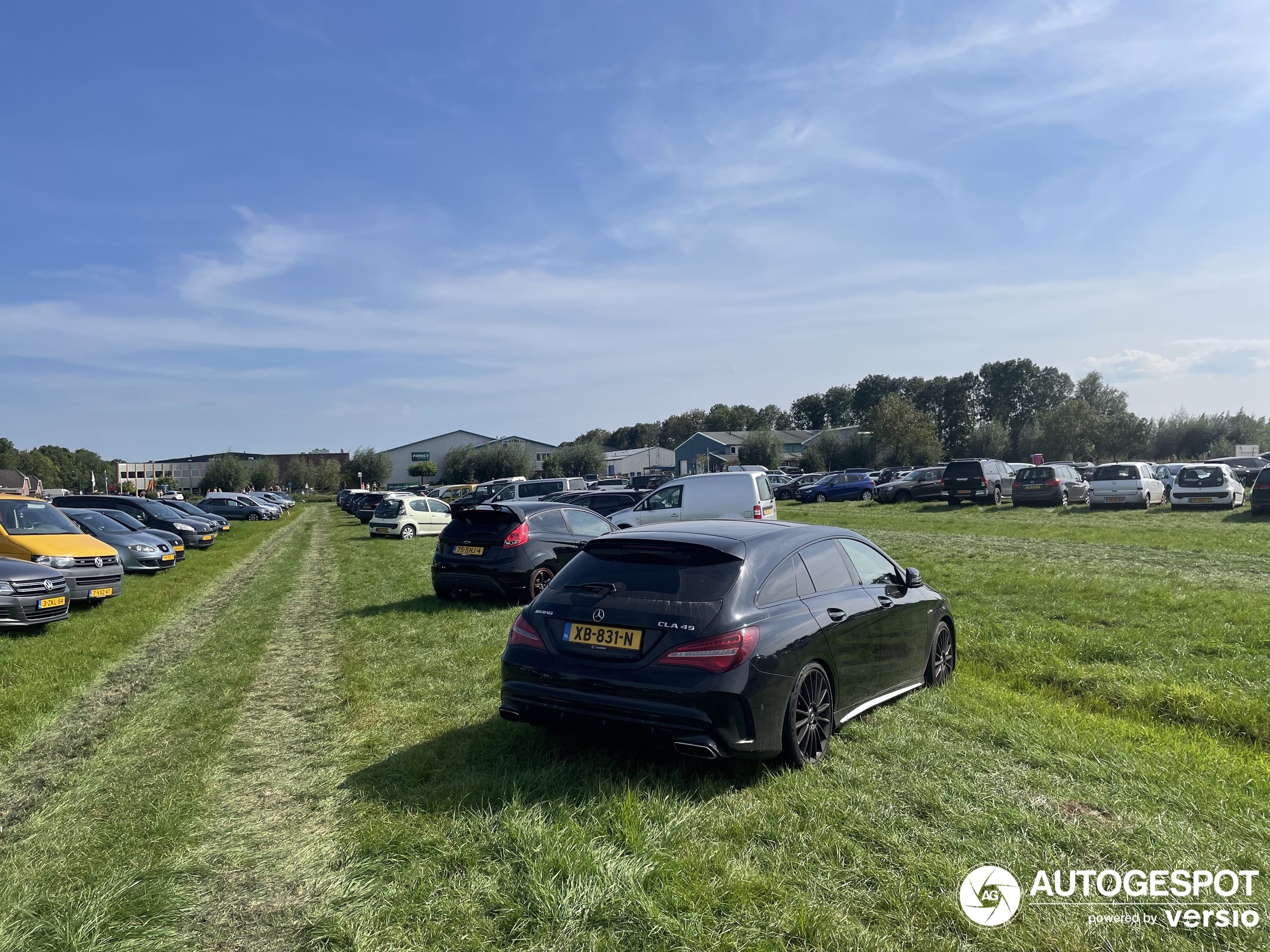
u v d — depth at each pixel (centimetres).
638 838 345
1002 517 2444
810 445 7169
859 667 494
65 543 1116
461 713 561
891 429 6725
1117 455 6681
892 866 327
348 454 12188
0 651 813
